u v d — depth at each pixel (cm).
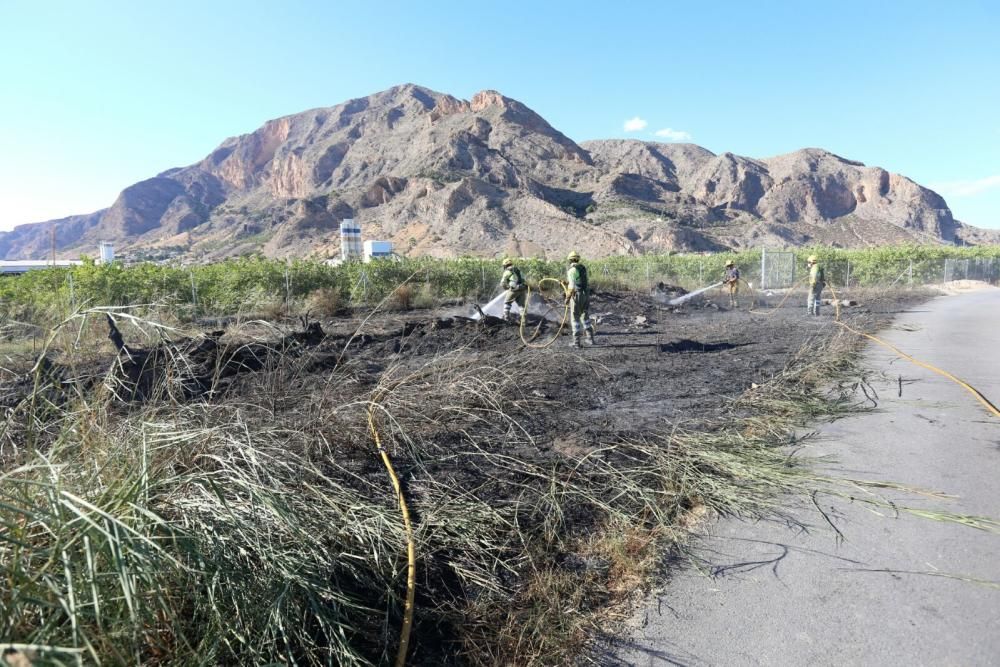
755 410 557
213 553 206
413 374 512
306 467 301
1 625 154
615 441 459
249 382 550
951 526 315
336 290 1698
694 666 215
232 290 1500
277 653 194
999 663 208
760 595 258
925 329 1148
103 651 162
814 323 1320
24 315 574
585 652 225
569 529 323
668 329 1241
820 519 329
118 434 267
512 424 490
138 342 590
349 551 266
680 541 309
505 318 1190
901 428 492
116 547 155
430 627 239
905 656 213
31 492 202
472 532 304
